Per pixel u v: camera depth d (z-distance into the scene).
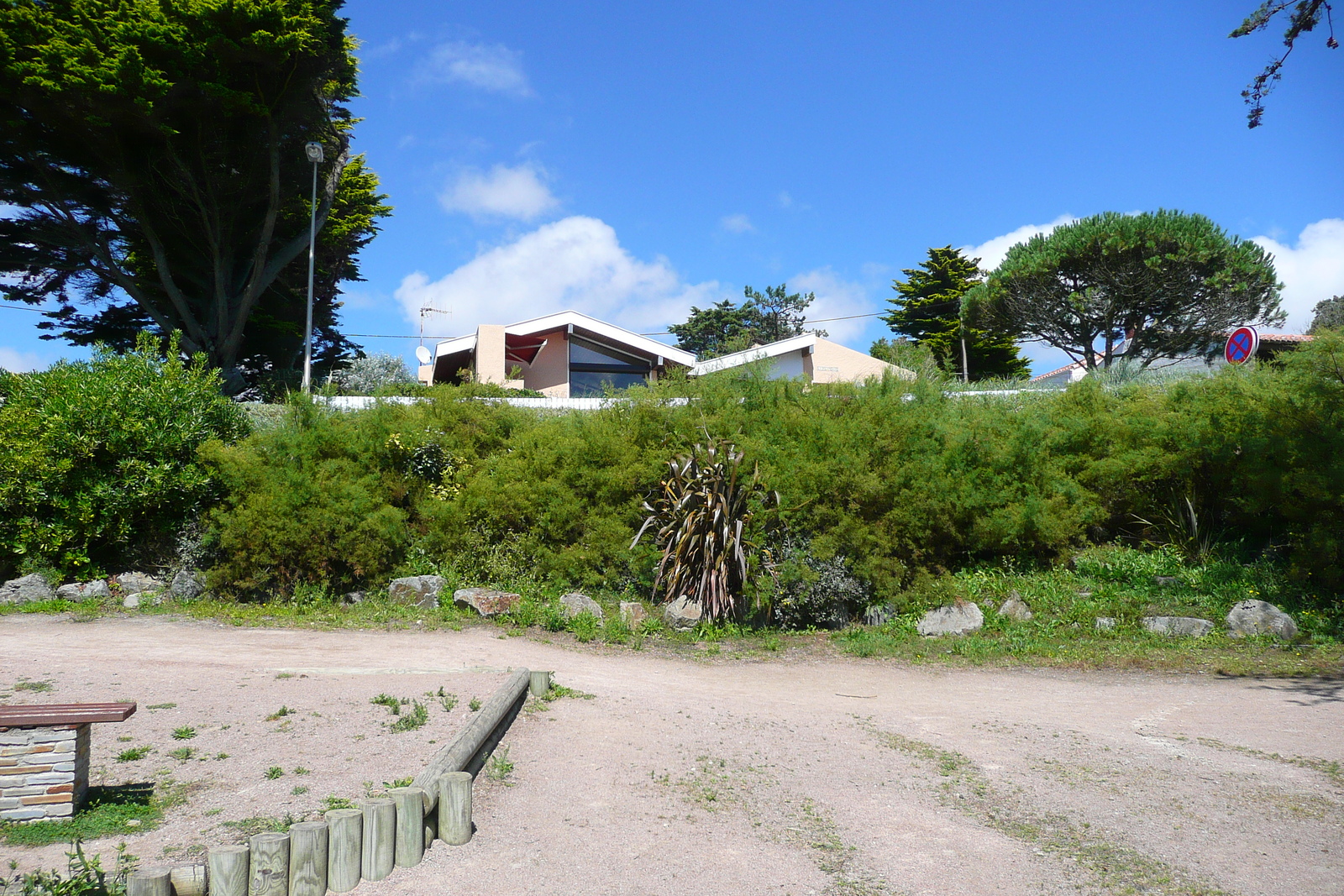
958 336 41.91
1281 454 9.98
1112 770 5.46
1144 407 11.95
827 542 10.13
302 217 25.73
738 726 6.32
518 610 10.05
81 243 22.50
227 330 23.41
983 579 10.77
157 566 10.95
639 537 10.47
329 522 10.55
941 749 5.91
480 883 3.69
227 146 21.17
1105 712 6.88
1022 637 9.50
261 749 5.06
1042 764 5.59
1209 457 10.94
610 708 6.57
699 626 9.84
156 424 10.98
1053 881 3.94
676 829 4.39
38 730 4.00
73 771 4.00
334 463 11.24
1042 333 31.69
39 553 10.52
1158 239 27.22
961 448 11.23
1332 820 4.65
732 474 10.15
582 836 4.24
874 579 10.22
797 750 5.81
